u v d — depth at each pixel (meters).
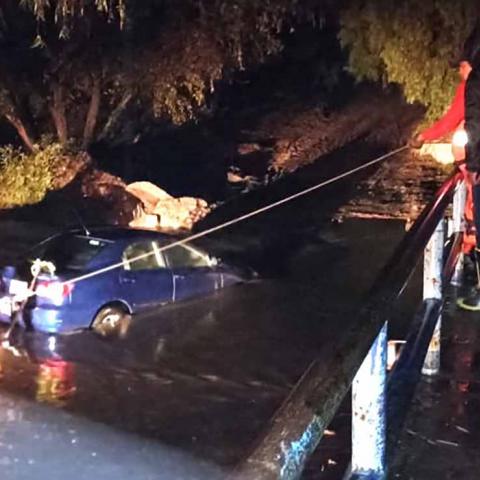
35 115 20.95
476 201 5.32
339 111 33.22
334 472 5.83
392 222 18.89
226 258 15.34
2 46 19.94
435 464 4.49
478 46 5.22
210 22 20.47
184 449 7.58
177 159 25.03
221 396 8.95
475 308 7.05
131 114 23.66
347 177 24.64
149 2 20.17
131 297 12.05
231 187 23.22
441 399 5.33
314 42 36.34
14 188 18.12
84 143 21.83
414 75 24.67
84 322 11.42
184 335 11.27
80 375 9.53
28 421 8.07
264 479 1.64
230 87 33.09
